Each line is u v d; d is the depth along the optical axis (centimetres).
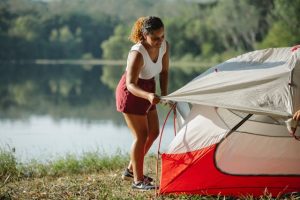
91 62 13400
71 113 2909
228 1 8844
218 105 669
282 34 7275
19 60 14138
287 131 710
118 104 759
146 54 733
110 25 16788
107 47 14238
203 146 711
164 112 2447
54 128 2253
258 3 8656
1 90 4747
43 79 6375
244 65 753
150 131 786
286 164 725
